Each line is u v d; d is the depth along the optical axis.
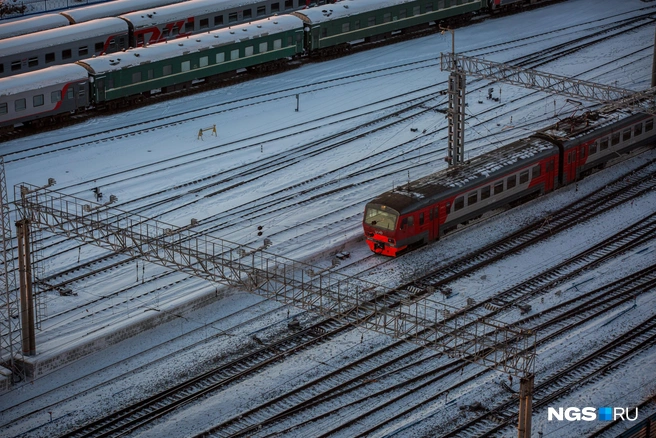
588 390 65.44
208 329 72.50
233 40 117.88
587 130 95.88
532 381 52.03
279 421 62.31
